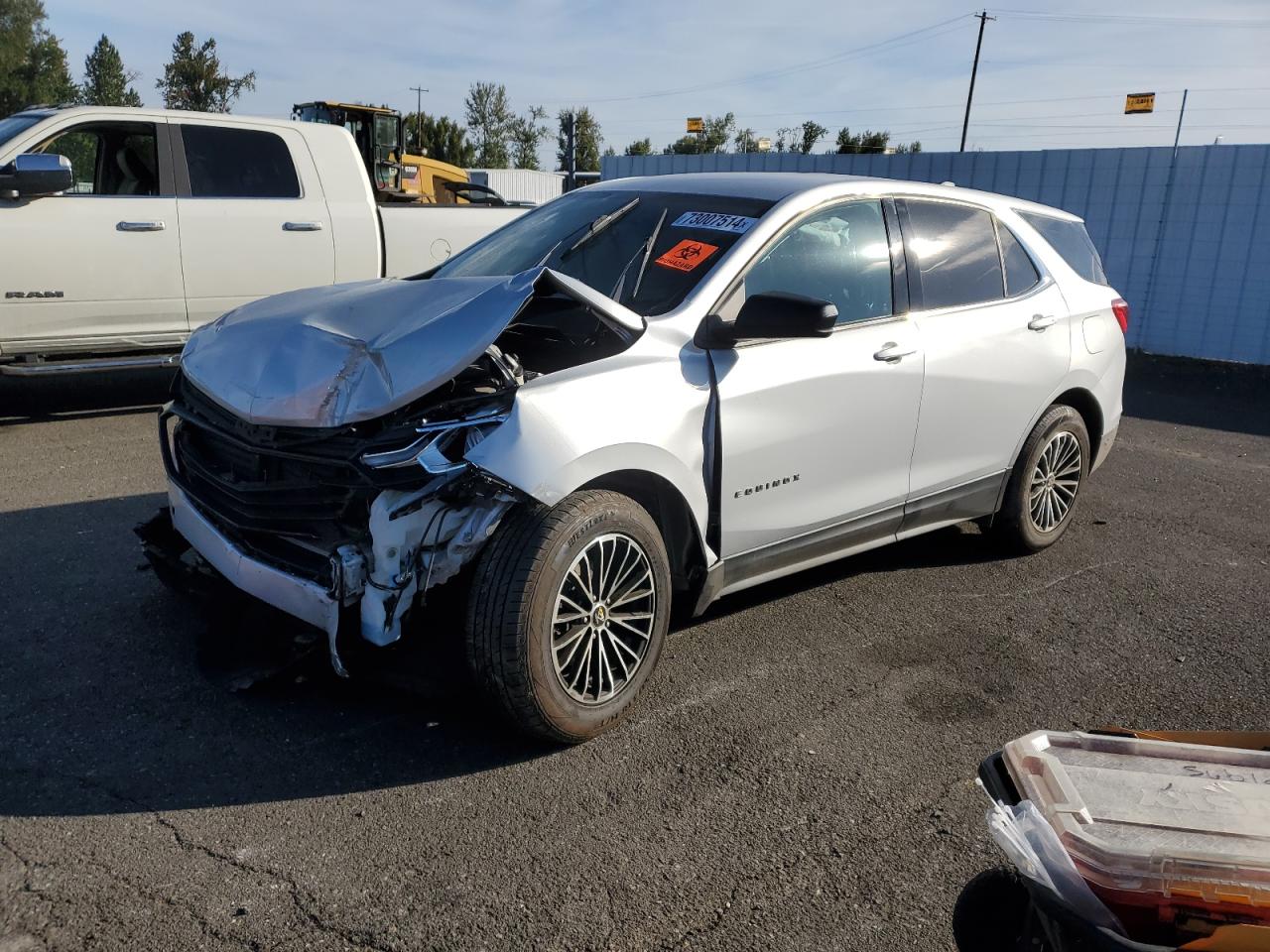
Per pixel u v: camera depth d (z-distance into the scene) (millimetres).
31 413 7590
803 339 3957
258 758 3193
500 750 3326
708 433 3645
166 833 2811
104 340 7215
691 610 3900
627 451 3355
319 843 2812
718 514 3729
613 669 3496
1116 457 8039
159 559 3949
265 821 2891
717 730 3543
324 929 2494
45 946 2381
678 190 4453
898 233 4520
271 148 7863
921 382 4414
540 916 2588
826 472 4113
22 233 6758
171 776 3064
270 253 7785
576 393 3285
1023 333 4961
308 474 3219
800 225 4098
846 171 15328
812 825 3039
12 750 3145
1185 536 6051
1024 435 5117
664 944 2525
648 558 3436
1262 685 4117
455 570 3168
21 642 3830
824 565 5195
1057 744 2156
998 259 5039
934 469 4656
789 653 4176
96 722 3326
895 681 3982
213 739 3273
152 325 7387
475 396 3191
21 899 2523
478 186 18047
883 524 4500
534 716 3209
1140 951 1701
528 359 3662
